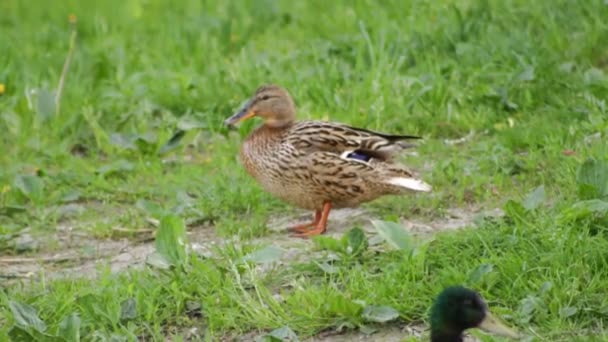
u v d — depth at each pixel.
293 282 10.38
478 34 16.62
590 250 10.13
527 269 10.05
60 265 11.88
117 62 17.86
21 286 11.08
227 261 10.77
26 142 15.12
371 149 12.04
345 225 12.22
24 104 15.66
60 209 13.25
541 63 15.26
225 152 14.60
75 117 15.52
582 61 15.68
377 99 14.80
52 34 20.23
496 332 8.70
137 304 10.18
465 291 8.79
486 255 10.49
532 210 11.06
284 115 12.43
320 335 9.73
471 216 12.03
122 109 16.00
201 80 16.62
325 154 11.95
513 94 14.89
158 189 13.71
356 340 9.62
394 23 17.66
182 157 14.71
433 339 8.89
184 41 18.70
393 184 11.96
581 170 11.30
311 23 18.92
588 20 16.47
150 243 12.34
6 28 21.61
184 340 9.98
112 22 21.14
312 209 12.27
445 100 14.95
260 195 12.98
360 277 10.28
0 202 13.52
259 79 16.17
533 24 16.70
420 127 14.62
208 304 10.19
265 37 18.69
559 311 9.50
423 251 10.30
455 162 13.25
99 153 15.16
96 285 10.81
